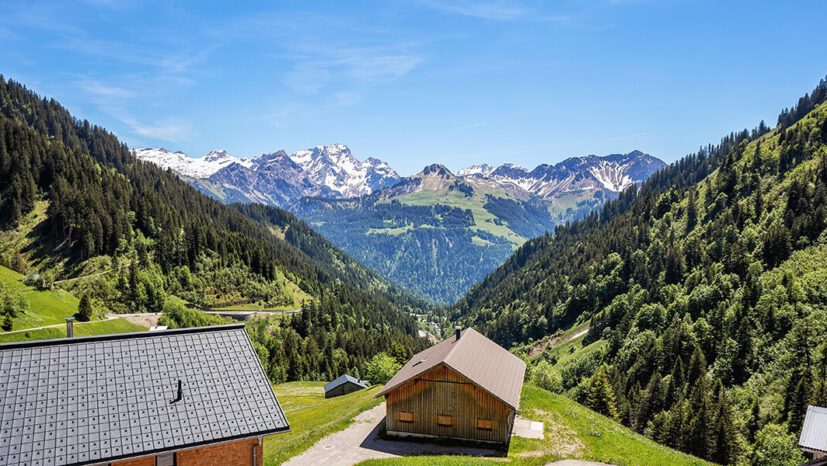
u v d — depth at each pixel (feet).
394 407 151.12
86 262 632.38
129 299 584.81
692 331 441.27
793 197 557.74
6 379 88.28
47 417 84.28
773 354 364.79
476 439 144.36
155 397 92.63
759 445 273.95
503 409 142.31
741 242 541.34
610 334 571.28
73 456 79.92
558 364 596.70
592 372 510.99
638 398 383.24
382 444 145.28
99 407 88.07
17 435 80.74
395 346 523.29
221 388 97.76
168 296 638.12
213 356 103.71
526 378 356.18
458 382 145.89
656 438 316.19
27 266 599.98
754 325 404.36
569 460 127.75
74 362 94.27
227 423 92.12
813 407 155.33
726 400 305.94
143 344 101.76
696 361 384.47
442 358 149.18
